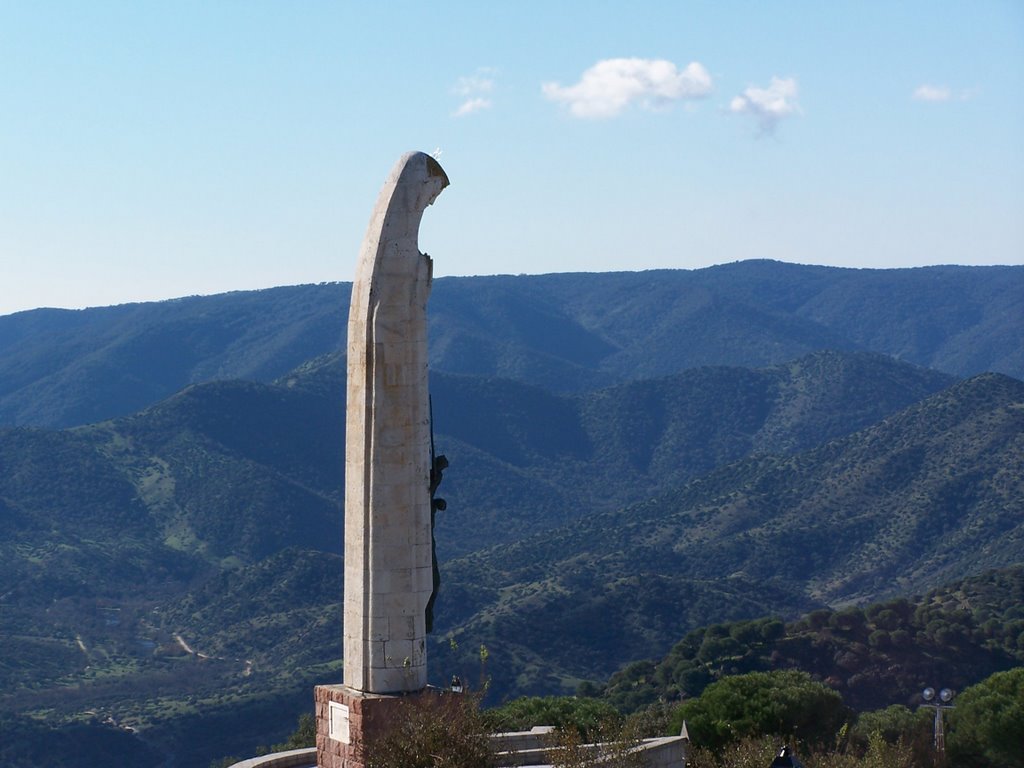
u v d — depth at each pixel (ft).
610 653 546.67
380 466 88.99
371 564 88.84
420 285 90.07
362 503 89.25
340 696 88.94
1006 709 190.19
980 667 366.63
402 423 89.30
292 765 104.27
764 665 364.99
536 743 107.14
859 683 360.69
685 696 353.72
